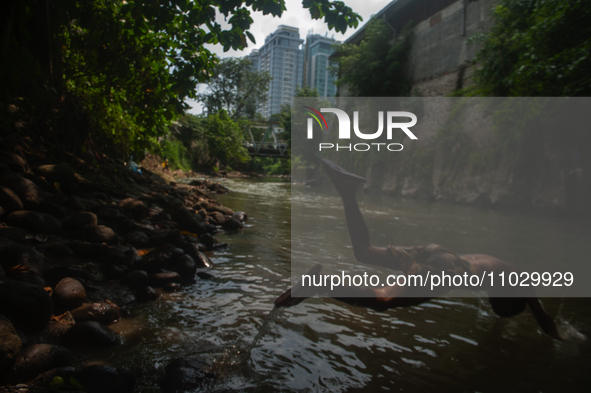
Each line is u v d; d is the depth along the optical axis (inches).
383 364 93.4
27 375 75.3
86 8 246.1
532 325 118.2
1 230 128.7
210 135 1358.3
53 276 119.0
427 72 737.0
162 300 129.3
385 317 122.5
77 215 164.1
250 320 116.5
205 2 167.8
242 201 473.1
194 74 236.2
